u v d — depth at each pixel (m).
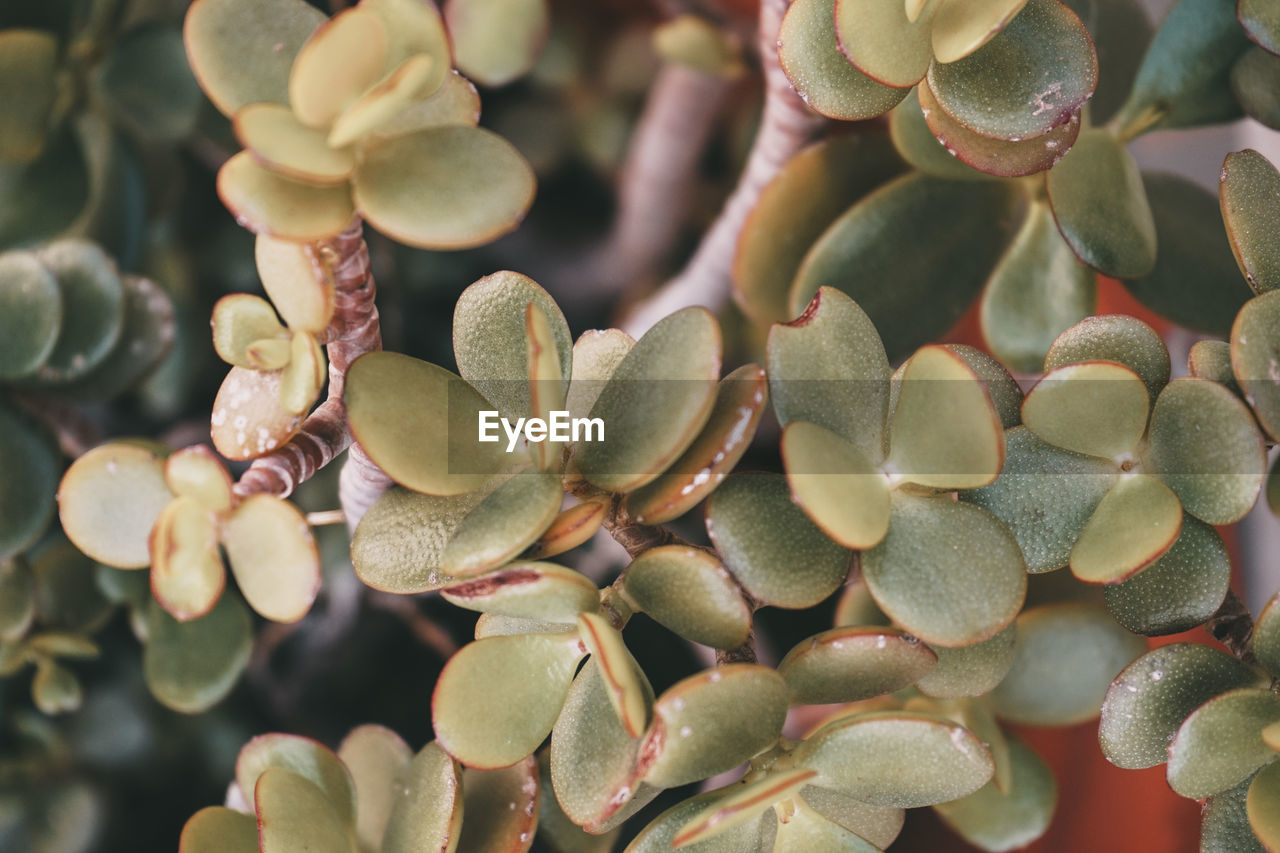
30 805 0.51
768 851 0.38
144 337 0.49
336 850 0.39
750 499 0.36
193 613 0.36
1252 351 0.37
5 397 0.47
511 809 0.40
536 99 0.71
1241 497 0.37
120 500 0.39
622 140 0.70
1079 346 0.39
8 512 0.46
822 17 0.38
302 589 0.36
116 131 0.52
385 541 0.38
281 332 0.38
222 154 0.60
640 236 0.68
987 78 0.38
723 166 0.68
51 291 0.46
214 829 0.40
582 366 0.39
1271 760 0.37
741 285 0.49
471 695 0.36
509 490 0.36
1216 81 0.44
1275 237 0.38
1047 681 0.46
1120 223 0.43
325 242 0.37
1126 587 0.38
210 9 0.36
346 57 0.34
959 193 0.46
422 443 0.37
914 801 0.37
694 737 0.35
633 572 0.36
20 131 0.47
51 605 0.50
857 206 0.47
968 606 0.36
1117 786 0.52
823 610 0.56
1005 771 0.46
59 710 0.50
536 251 0.68
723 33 0.62
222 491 0.36
